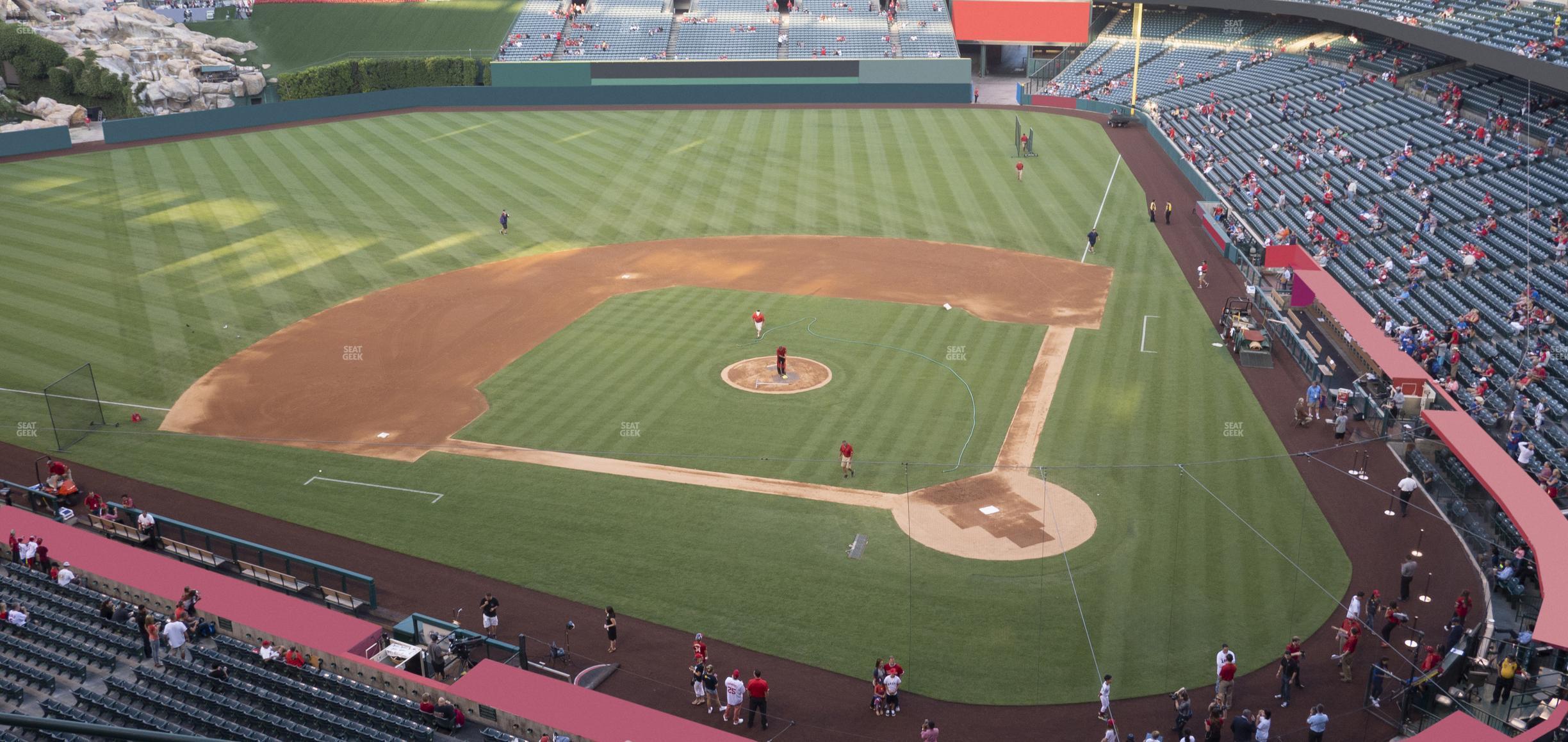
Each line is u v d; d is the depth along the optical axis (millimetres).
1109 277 54812
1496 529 31859
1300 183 65188
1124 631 27953
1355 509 33438
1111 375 43219
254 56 104750
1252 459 36500
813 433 38531
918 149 81688
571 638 28078
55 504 34375
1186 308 50531
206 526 33438
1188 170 72688
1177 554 31156
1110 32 112562
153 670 25766
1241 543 31688
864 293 52688
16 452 37969
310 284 54344
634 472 36094
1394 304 48281
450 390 42594
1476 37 66812
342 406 41344
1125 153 80125
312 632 26609
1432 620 28250
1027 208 67000
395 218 65250
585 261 57969
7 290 52906
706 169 76562
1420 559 30891
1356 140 68750
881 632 28016
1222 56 98000
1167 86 95250
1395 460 36469
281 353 46250
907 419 39469
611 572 30781
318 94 98062
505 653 27562
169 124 85688
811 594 29625
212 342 47312
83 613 28141
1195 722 24781
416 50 103375
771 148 82312
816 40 104188
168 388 42938
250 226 63656
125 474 36562
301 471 36656
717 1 111688
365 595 29906
